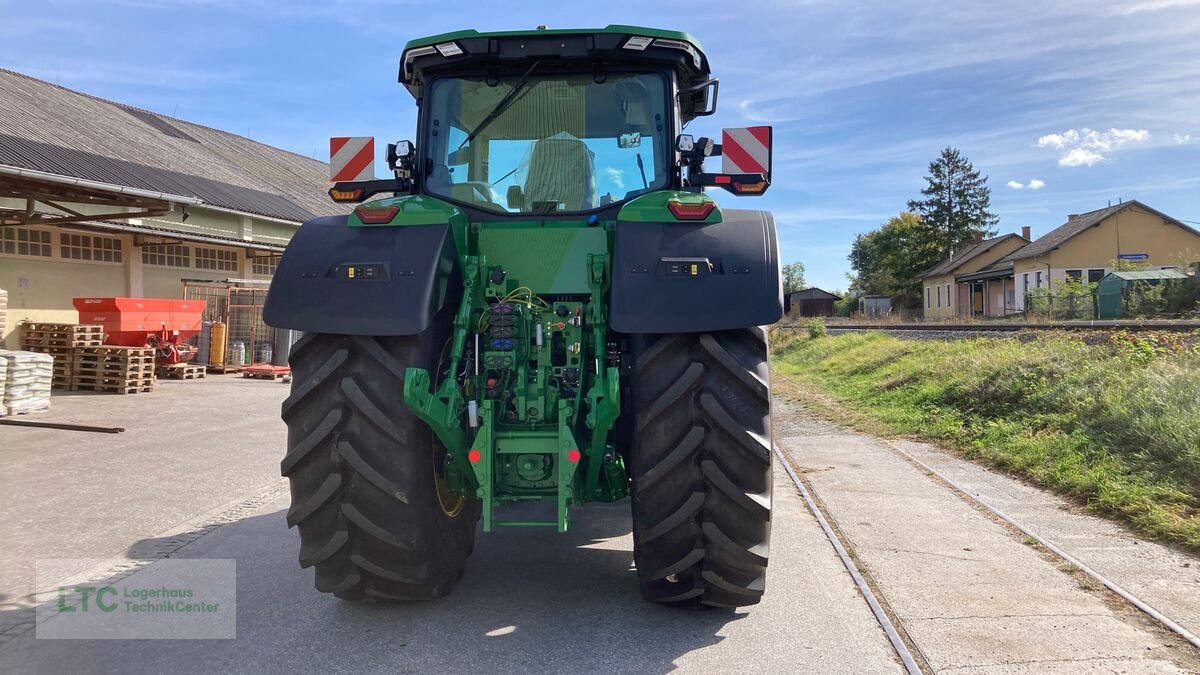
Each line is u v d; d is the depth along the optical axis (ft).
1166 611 11.75
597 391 10.48
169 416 33.17
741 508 10.62
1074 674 9.91
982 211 218.18
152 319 46.47
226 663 10.46
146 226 50.44
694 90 14.82
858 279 306.14
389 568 11.19
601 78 13.12
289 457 10.82
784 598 12.66
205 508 18.72
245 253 60.54
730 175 13.11
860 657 10.51
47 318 45.24
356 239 11.26
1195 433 18.30
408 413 10.69
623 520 17.69
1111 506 17.04
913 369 39.68
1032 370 28.53
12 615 12.17
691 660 10.44
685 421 10.64
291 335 58.49
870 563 14.28
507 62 13.07
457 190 13.23
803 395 42.24
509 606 12.43
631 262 10.63
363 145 14.28
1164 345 28.14
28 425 29.76
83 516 17.93
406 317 10.32
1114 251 128.98
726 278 10.44
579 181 13.05
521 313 11.44
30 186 32.40
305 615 12.10
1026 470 20.90
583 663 10.37
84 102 63.98
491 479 10.56
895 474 21.80
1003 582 13.19
